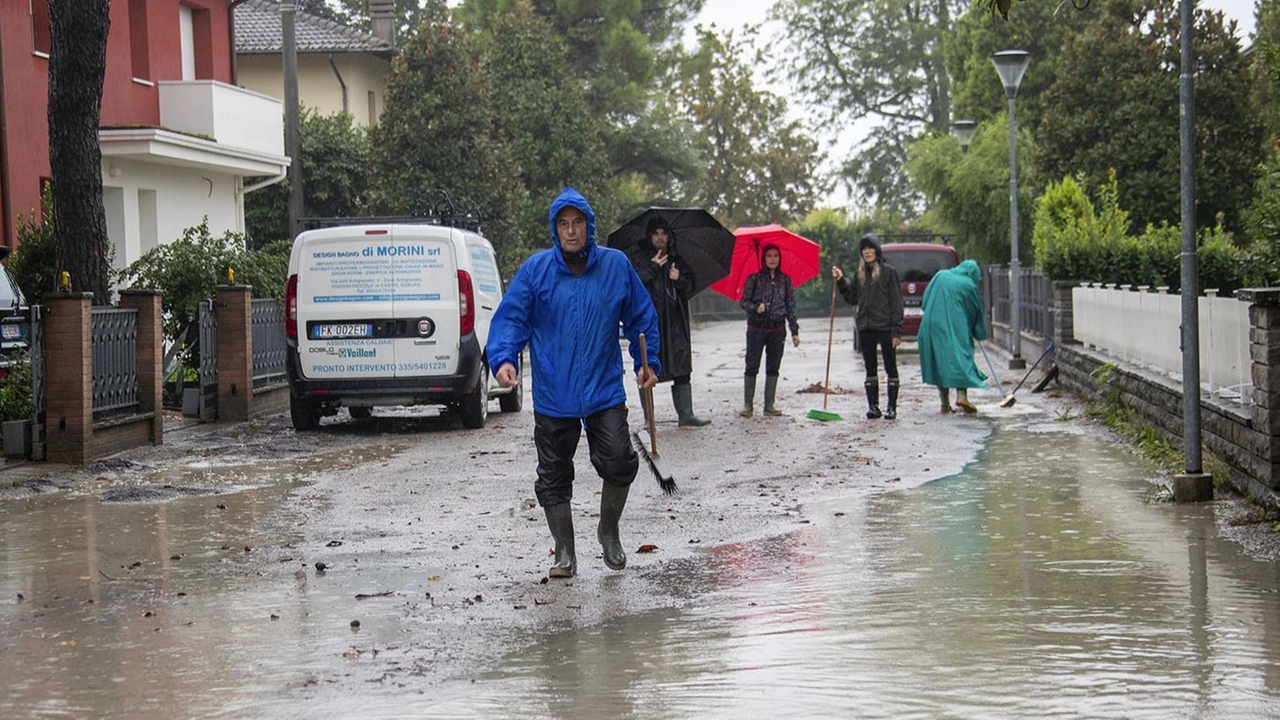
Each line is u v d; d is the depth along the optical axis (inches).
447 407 740.0
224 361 705.6
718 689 225.8
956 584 304.0
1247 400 422.0
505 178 1430.9
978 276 704.4
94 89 627.5
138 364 594.9
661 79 2138.3
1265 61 596.4
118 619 286.5
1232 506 392.2
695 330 1785.2
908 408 724.0
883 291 669.3
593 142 1802.4
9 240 828.6
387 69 1815.9
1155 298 581.0
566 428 324.5
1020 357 1009.5
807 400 779.4
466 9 2015.3
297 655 254.2
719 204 2733.8
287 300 653.3
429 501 440.1
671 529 382.9
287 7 1032.8
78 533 390.0
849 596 295.0
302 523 402.0
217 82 1036.5
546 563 339.3
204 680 238.4
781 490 450.3
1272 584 294.5
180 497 455.5
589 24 2054.6
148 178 997.2
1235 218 1258.0
